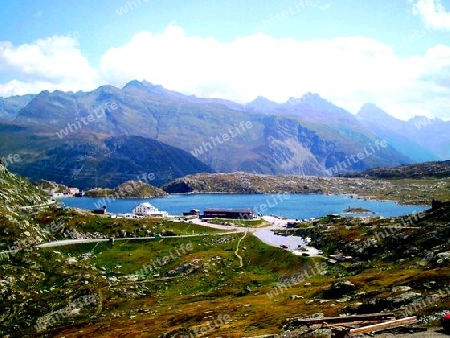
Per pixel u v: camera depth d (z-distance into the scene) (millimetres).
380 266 153750
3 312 162875
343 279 125750
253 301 131625
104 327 136500
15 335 149375
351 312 81000
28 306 167750
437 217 187750
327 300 104875
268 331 82375
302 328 69875
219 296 164750
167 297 178000
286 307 108375
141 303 170875
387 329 58438
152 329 120500
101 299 178000
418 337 53406
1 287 176875
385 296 84500
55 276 198500
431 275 90375
